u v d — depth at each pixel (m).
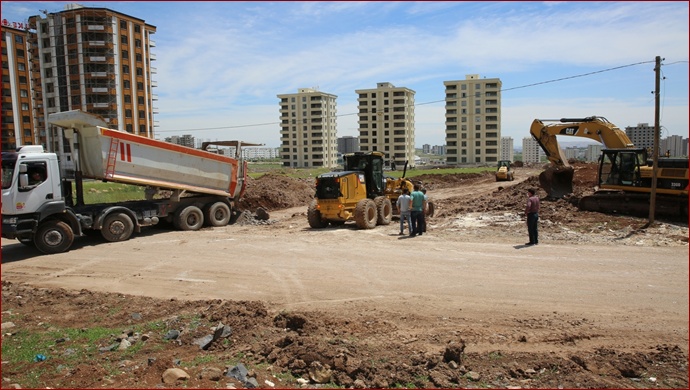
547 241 13.91
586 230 15.47
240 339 6.74
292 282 10.26
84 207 15.63
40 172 14.02
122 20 79.19
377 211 18.39
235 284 10.23
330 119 142.12
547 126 22.05
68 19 76.62
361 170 19.38
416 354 6.13
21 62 89.06
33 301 9.05
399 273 10.77
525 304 8.38
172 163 17.73
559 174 21.97
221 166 19.33
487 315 7.84
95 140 15.80
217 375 5.53
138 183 17.00
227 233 17.62
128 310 8.37
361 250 13.54
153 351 6.45
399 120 123.75
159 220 18.61
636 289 9.10
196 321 7.59
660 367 5.77
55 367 5.93
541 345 6.56
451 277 10.30
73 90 77.81
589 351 6.34
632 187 17.81
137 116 82.12
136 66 81.81
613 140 20.39
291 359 5.89
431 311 8.10
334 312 8.14
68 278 11.17
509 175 46.28
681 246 12.77
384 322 7.49
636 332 7.01
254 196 27.50
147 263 12.51
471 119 123.69
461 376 5.57
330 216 17.84
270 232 17.59
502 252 12.64
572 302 8.42
